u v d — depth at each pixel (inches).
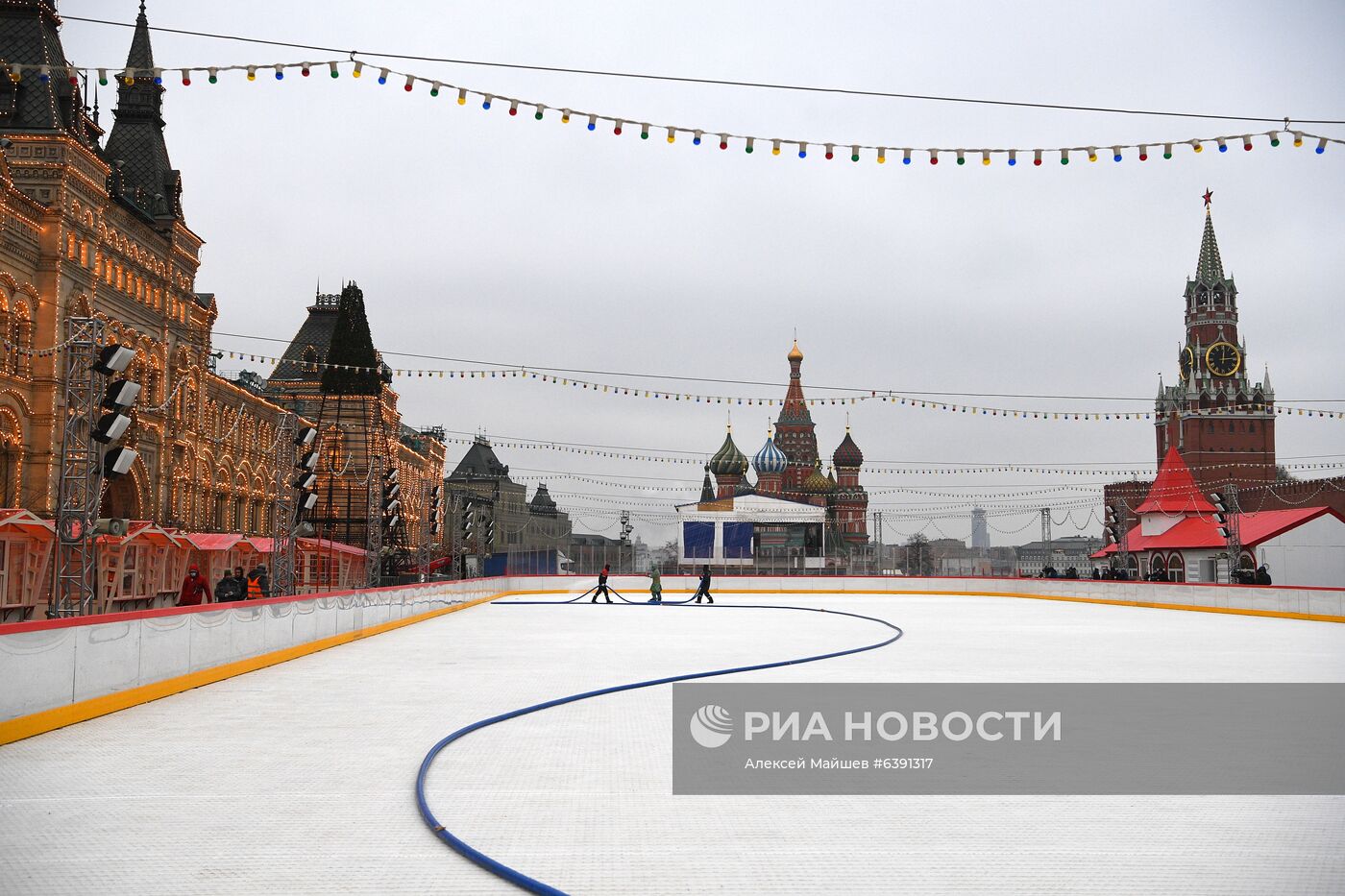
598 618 1768.0
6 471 1387.8
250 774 474.0
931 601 2480.3
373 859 346.3
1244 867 341.1
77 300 1502.2
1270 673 887.1
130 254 1700.3
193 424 1945.1
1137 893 315.3
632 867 335.9
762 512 3287.4
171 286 1846.7
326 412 2659.9
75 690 619.5
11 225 1374.3
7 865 338.6
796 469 6574.8
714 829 382.3
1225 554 2721.5
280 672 893.8
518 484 5718.5
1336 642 1234.6
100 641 649.0
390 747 537.3
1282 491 3348.9
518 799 425.4
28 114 1510.8
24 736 564.4
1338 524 2610.7
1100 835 378.3
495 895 312.0
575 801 422.6
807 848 359.3
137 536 1473.9
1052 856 352.8
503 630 1441.9
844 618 1766.7
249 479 2265.0
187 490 1924.2
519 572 3125.0
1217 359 5319.9
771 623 1595.7
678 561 3161.9
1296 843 369.1
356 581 2352.4
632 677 838.5
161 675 733.9
